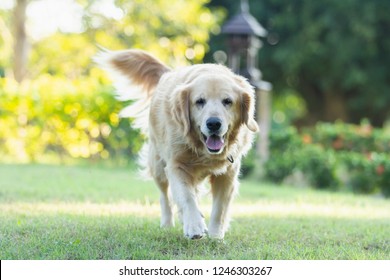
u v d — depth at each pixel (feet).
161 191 22.86
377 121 90.63
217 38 83.25
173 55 67.51
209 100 18.94
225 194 20.67
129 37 67.92
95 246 18.79
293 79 89.61
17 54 63.05
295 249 19.51
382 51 82.38
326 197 36.06
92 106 47.47
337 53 79.46
